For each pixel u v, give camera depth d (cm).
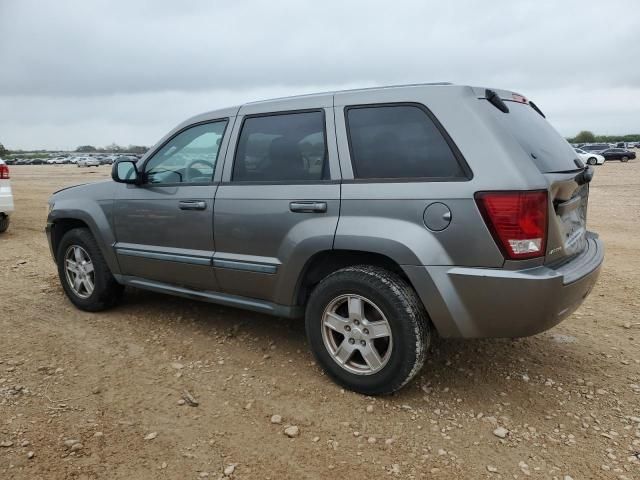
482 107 312
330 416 322
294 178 365
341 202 336
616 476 266
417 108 325
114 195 471
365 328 335
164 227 433
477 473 269
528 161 300
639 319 487
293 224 356
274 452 287
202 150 421
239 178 393
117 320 485
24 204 1516
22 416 318
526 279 288
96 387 356
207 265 405
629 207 1375
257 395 347
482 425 312
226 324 472
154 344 429
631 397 344
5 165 914
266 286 379
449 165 308
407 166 322
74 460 278
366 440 298
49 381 364
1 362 393
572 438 299
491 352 412
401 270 334
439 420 318
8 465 272
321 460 280
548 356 406
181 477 266
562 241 317
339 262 363
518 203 287
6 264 705
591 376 374
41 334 450
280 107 381
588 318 490
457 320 308
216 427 311
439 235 304
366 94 346
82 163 7406
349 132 346
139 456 282
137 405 334
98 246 490
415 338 317
